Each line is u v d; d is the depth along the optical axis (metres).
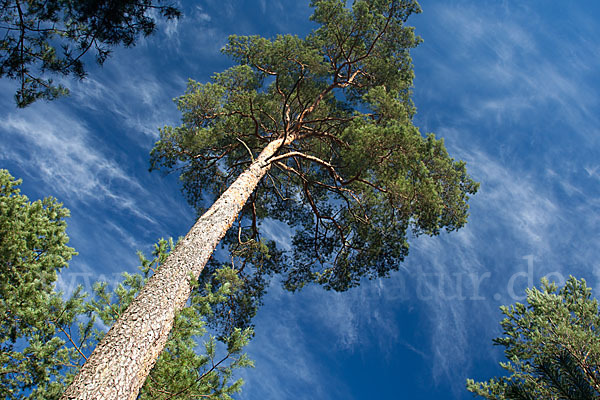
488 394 5.43
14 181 6.38
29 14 4.26
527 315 5.45
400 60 13.73
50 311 4.86
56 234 6.45
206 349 4.47
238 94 10.63
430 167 9.68
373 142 8.34
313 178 12.32
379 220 10.09
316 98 12.21
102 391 3.23
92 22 4.40
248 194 7.63
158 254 5.36
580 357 4.55
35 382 4.67
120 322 3.95
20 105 4.77
